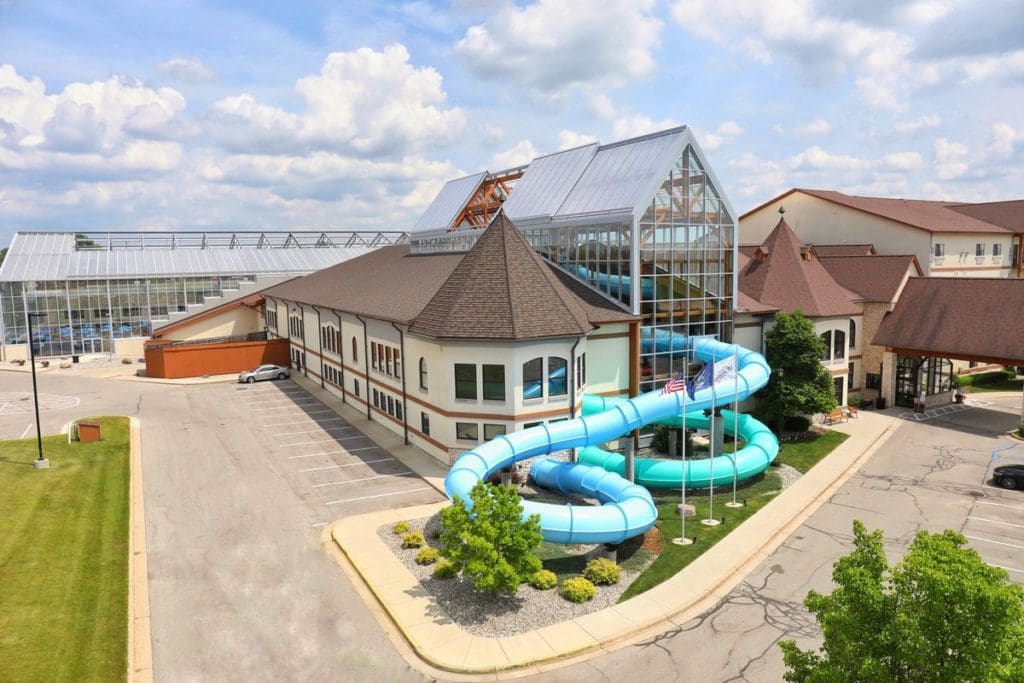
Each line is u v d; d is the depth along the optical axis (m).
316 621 20.70
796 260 49.38
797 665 13.53
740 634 19.95
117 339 76.19
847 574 12.76
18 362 72.25
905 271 51.41
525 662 18.42
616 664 18.53
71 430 43.06
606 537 23.81
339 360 52.22
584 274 42.81
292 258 92.44
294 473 34.66
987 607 10.85
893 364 50.62
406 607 21.27
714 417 34.75
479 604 21.53
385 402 43.31
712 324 42.47
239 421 46.12
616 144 45.09
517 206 50.56
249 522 28.30
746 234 82.19
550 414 34.16
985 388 57.19
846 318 47.78
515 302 33.44
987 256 71.12
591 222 41.56
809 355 40.94
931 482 33.72
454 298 34.47
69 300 74.31
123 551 25.08
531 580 21.77
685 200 40.50
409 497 31.05
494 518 21.62
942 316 48.47
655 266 39.66
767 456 33.62
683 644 19.47
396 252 69.94
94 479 33.34
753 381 34.84
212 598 22.03
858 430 43.94
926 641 11.30
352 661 18.66
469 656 18.69
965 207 83.06
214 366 65.56
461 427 34.53
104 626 19.92
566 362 34.44
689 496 31.73
